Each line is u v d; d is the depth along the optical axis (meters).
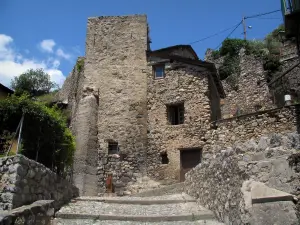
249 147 5.50
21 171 5.82
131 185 14.93
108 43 17.89
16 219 4.77
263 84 23.50
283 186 4.71
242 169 5.12
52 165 8.09
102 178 15.18
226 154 6.01
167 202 7.82
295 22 11.00
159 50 17.03
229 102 24.67
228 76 25.94
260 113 13.07
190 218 6.44
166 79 16.30
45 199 6.66
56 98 26.08
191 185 8.77
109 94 16.78
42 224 5.76
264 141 5.36
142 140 15.75
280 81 23.09
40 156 8.06
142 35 17.84
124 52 17.56
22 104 7.98
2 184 5.69
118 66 17.30
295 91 22.20
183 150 14.88
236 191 5.18
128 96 16.61
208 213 6.48
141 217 6.51
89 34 18.19
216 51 28.31
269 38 28.02
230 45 27.31
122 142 15.80
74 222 6.30
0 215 4.52
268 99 22.91
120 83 16.94
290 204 4.37
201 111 15.05
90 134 15.73
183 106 15.72
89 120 15.96
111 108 16.48
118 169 15.31
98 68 17.36
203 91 15.34
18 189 5.66
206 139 14.54
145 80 16.83
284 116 12.41
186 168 14.57
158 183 14.64
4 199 5.48
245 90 24.20
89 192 14.68
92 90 16.86
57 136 8.41
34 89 30.72
